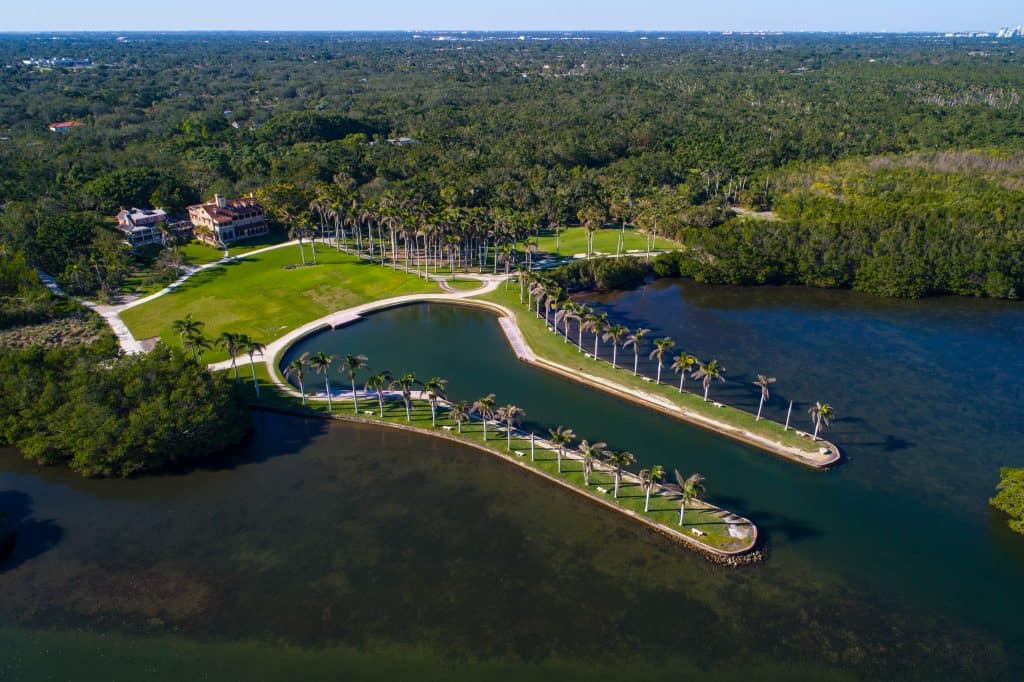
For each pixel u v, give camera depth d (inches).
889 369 4918.8
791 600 2883.9
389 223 7017.7
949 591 2933.1
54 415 3769.7
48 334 5162.4
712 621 2778.1
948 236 6274.6
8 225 6402.6
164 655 2657.5
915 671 2559.1
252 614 2842.0
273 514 3447.3
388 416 4291.3
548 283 5767.7
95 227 6761.8
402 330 5738.2
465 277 6855.3
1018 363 4990.2
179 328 4547.2
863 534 3262.8
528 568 3068.4
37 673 2583.7
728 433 4077.3
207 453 3858.3
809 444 3900.1
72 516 3437.5
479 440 4015.8
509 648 2667.3
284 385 4662.9
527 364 5088.6
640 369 4928.6
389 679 2544.3
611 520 3368.6
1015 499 3277.6
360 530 3329.2
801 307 6141.7
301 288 6437.0
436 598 2908.5
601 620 2787.9
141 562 3129.9
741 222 7047.2
